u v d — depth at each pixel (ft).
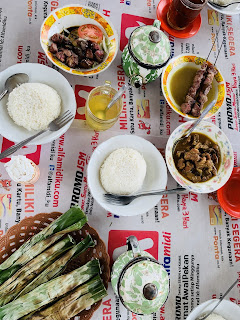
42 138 3.86
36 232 3.92
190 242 4.35
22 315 3.60
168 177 4.40
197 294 4.27
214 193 4.52
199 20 4.85
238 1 4.90
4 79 3.92
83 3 4.56
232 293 4.37
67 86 4.06
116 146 4.08
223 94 4.50
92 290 3.74
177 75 4.55
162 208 4.33
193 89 4.37
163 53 3.98
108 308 4.01
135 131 4.43
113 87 4.47
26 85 3.86
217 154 4.38
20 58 4.29
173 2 4.35
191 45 4.84
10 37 4.30
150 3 4.78
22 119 3.81
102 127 4.07
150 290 3.26
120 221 4.21
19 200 4.01
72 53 4.14
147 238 4.24
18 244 3.88
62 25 4.20
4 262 3.72
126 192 3.96
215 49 4.92
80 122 4.31
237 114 4.79
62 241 3.82
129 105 4.47
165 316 4.14
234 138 4.73
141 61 3.98
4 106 3.92
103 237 4.16
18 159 3.64
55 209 4.09
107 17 4.24
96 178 4.01
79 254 3.90
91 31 4.23
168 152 4.17
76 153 4.23
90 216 4.15
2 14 4.33
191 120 4.56
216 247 4.41
